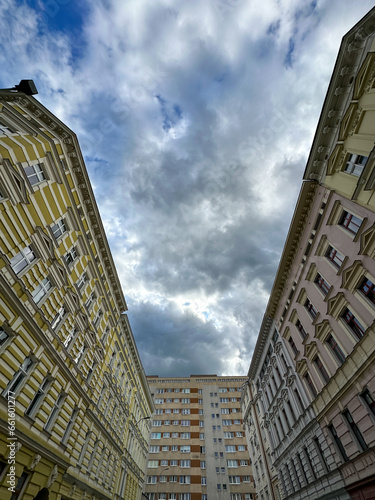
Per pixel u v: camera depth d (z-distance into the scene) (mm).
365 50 14258
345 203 16734
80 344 17953
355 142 15461
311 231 20953
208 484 43156
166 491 42500
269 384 30844
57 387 14852
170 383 60156
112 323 24844
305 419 20703
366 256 14812
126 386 29875
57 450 14414
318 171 19453
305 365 20781
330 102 16719
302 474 20953
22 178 12523
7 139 12250
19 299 11562
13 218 12016
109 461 23078
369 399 14164
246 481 43188
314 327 19859
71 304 16688
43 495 13320
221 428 50844
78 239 18406
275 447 27750
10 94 14945
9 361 11273
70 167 17906
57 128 17000
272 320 29453
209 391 57656
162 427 51469
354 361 15219
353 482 14570
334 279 17672
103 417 21562
